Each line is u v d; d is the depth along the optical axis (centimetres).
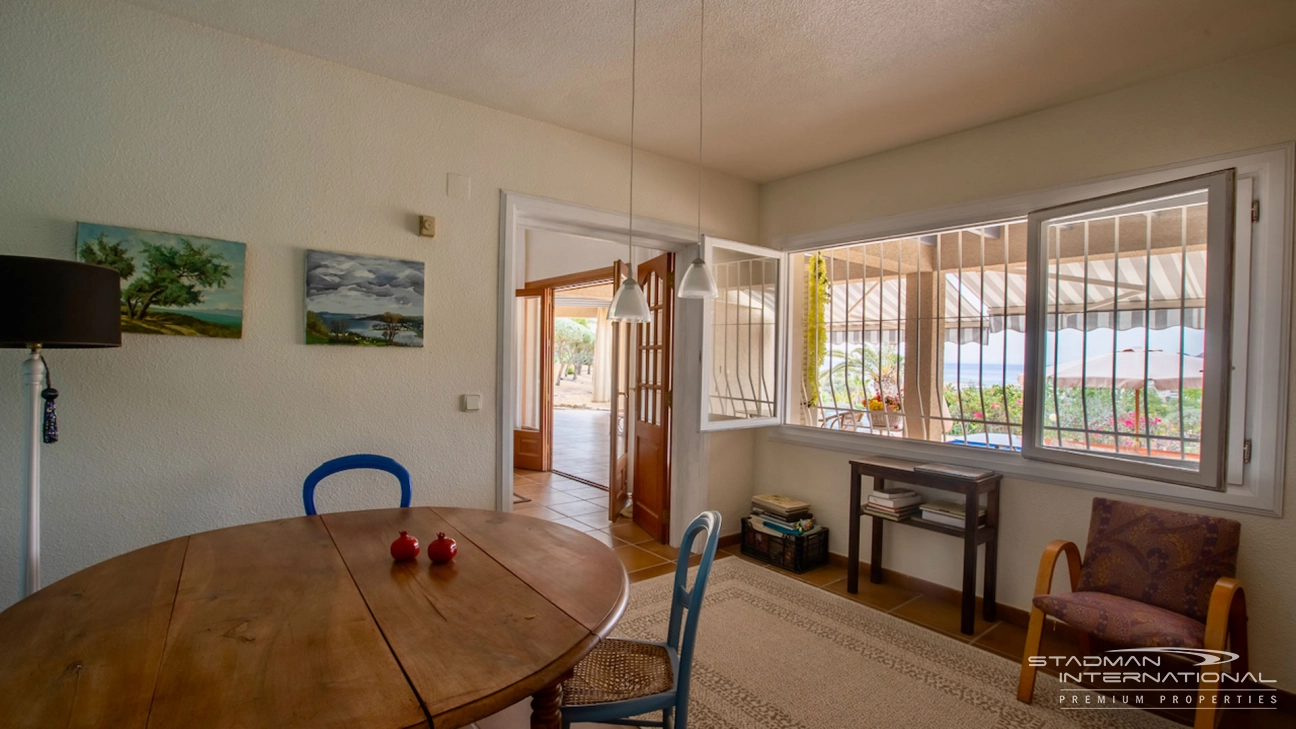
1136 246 243
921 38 214
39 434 170
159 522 207
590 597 127
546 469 622
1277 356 210
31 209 185
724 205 381
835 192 360
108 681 90
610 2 196
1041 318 267
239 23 211
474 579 137
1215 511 221
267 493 228
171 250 205
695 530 163
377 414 252
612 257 569
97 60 194
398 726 82
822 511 363
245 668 95
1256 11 190
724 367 381
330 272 238
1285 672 208
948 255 341
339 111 241
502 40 221
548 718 113
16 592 184
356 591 128
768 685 216
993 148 289
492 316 283
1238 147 219
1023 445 273
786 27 209
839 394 386
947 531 278
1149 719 197
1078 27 204
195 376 213
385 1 197
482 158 278
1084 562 232
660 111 283
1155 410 238
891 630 263
